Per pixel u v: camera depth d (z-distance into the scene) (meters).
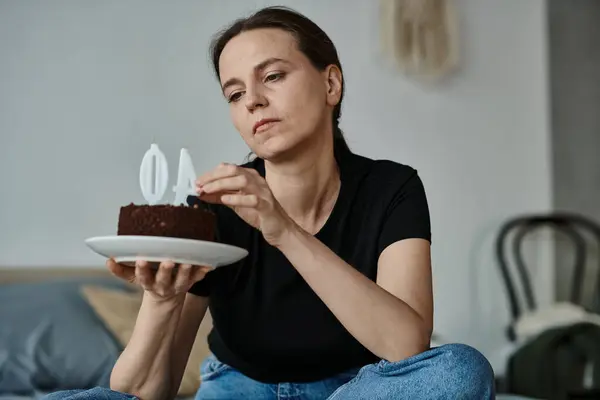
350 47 3.31
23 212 2.84
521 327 3.08
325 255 1.10
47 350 2.19
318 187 1.33
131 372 1.20
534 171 3.56
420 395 0.98
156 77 3.00
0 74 2.86
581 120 3.66
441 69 3.41
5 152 2.84
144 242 1.01
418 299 1.20
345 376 1.32
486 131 3.49
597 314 3.36
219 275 1.33
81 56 2.93
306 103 1.24
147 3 3.01
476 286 3.41
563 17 3.68
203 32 3.05
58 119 2.89
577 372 2.77
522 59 3.59
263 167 1.43
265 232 1.09
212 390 1.35
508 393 2.83
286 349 1.30
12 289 2.39
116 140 2.94
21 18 2.89
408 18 3.38
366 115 3.32
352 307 1.09
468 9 3.53
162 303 1.17
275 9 1.27
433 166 3.40
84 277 2.63
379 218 1.31
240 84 1.24
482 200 3.46
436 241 3.38
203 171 3.01
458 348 1.00
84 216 2.89
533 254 3.54
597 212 3.64
